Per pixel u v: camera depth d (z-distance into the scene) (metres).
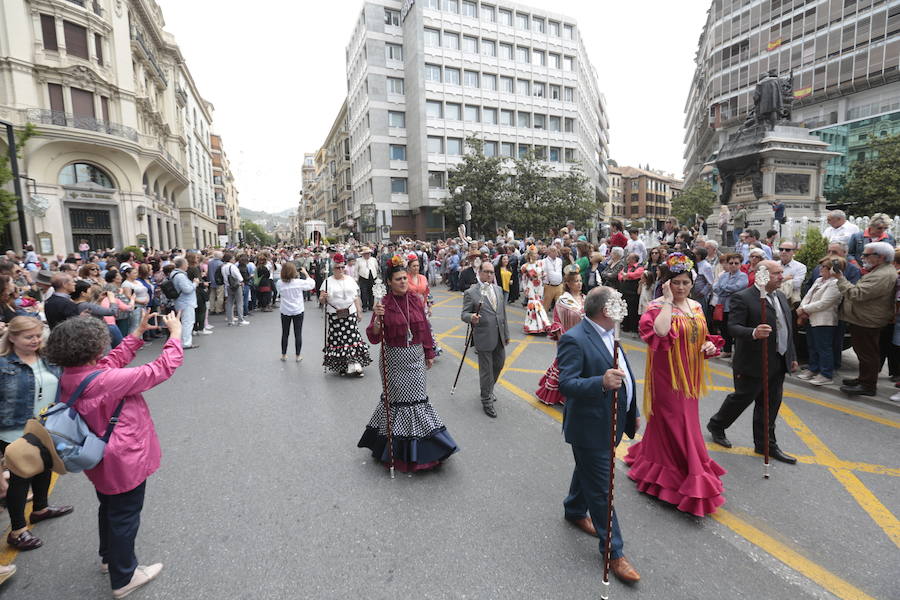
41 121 25.08
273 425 5.34
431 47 42.38
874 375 5.75
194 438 4.98
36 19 24.92
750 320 4.31
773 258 9.44
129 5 32.12
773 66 46.47
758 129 15.94
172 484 4.02
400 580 2.83
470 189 36.19
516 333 10.80
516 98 46.81
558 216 37.88
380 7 44.09
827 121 43.31
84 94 27.28
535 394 6.42
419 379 4.20
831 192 35.72
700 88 66.25
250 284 14.96
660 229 20.05
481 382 5.66
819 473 4.12
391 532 3.30
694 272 8.58
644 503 3.67
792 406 5.72
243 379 7.26
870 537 3.22
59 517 3.62
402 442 4.11
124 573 2.72
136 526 2.75
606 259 11.95
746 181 16.47
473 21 44.06
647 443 3.79
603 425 2.89
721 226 15.48
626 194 108.31
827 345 6.29
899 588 2.74
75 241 27.34
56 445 2.40
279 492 3.87
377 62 44.06
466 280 10.23
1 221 13.08
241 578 2.87
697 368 3.55
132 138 29.64
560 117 49.50
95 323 2.61
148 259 13.35
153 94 38.25
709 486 3.43
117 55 29.14
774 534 3.27
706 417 5.43
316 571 2.92
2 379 3.29
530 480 4.04
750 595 2.69
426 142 42.59
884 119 37.69
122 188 29.34
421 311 4.31
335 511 3.58
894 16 37.38
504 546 3.14
